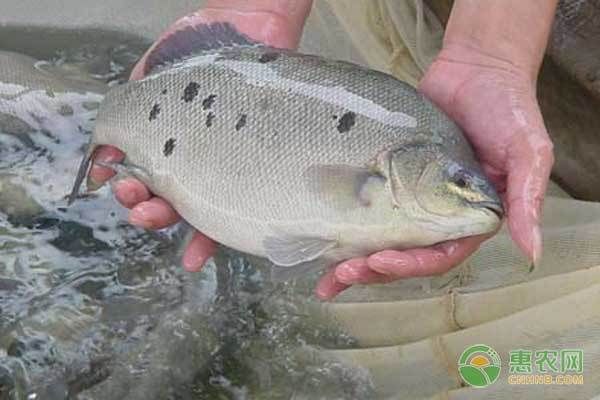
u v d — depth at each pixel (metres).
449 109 0.84
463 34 0.86
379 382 0.90
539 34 0.85
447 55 0.86
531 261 0.75
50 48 1.25
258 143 0.78
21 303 0.99
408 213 0.76
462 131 0.80
